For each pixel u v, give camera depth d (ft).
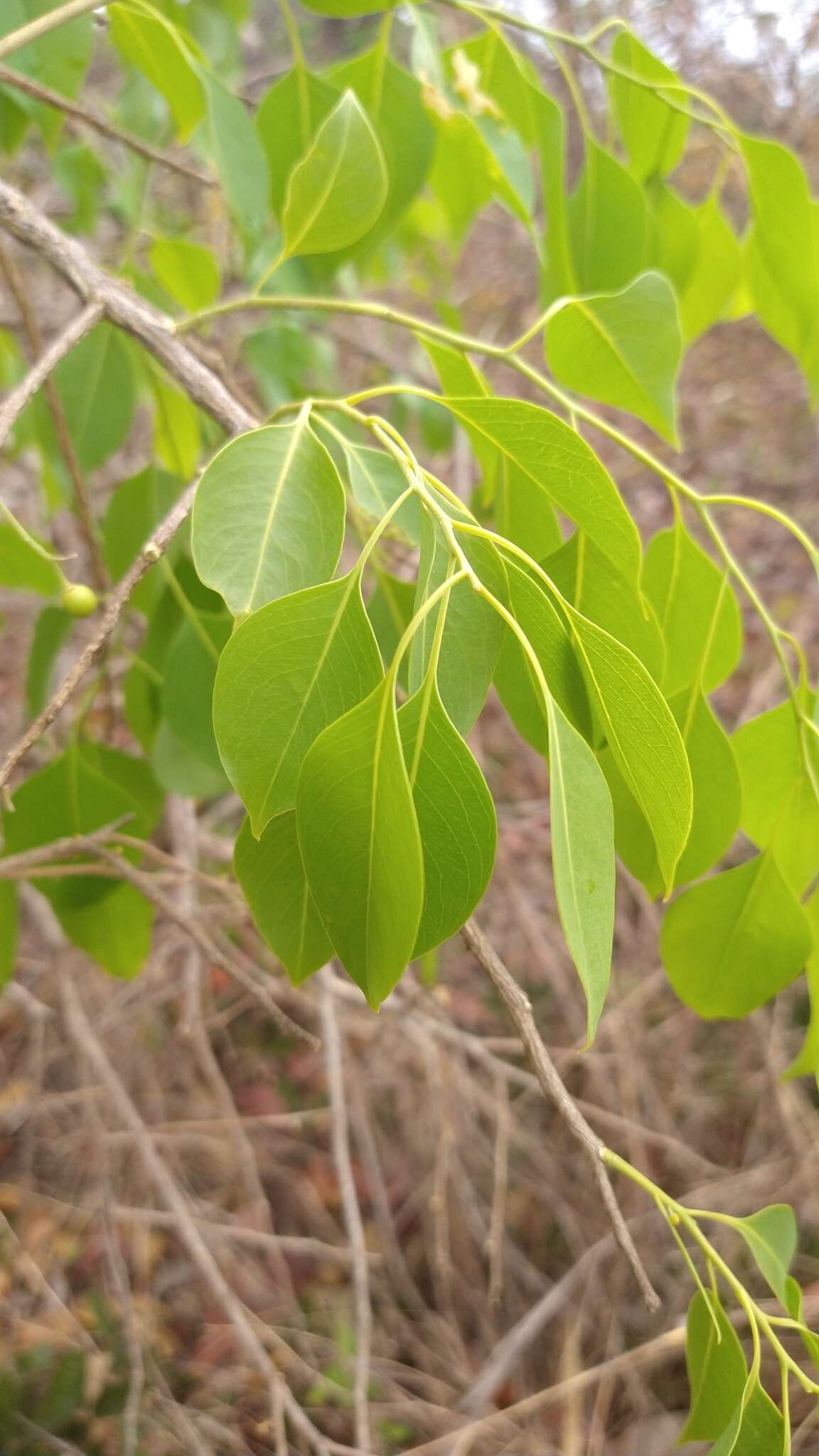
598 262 1.95
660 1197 1.41
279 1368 4.42
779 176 1.80
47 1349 3.86
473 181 2.19
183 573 1.80
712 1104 5.44
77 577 3.73
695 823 1.53
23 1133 4.86
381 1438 4.32
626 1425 4.74
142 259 3.32
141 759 1.96
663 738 1.21
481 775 1.16
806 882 1.58
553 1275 5.14
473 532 1.21
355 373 5.00
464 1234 4.96
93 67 3.94
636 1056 5.37
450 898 1.18
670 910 1.58
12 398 1.34
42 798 1.80
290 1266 5.06
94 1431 3.54
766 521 7.35
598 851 1.15
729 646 1.58
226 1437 4.10
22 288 1.80
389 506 1.41
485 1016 5.37
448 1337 4.65
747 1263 4.86
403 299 6.72
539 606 1.24
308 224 1.44
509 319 6.51
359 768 1.14
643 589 1.58
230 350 2.86
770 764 1.57
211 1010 4.99
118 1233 4.62
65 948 3.52
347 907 1.16
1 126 2.01
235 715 1.19
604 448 6.86
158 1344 4.34
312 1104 5.36
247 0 2.42
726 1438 1.35
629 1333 4.95
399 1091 5.32
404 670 1.60
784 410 7.62
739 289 2.12
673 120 1.95
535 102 1.96
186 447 2.26
